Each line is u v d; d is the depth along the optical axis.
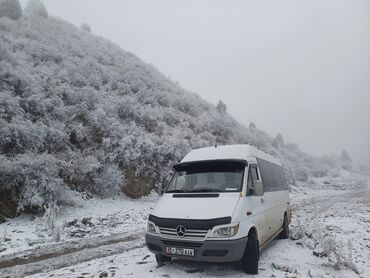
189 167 6.85
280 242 8.36
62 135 14.83
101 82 26.23
